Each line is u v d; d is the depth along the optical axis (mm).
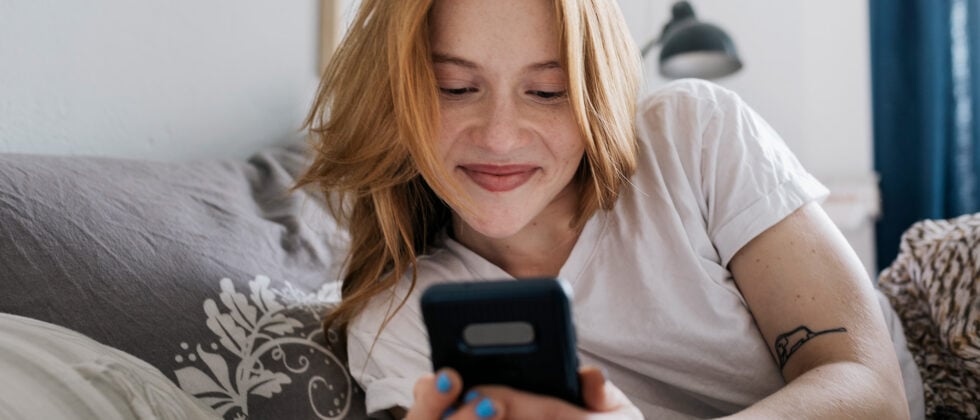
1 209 898
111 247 937
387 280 1010
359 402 992
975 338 996
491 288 533
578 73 832
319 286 1119
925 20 2193
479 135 843
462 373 561
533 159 864
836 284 889
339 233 1231
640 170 986
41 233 903
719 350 938
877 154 2322
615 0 938
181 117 1465
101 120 1315
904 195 2293
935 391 1142
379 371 997
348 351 1028
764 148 976
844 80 2525
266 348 951
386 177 962
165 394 786
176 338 901
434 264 1038
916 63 2246
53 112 1239
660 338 938
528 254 1003
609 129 894
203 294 955
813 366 855
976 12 2121
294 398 927
